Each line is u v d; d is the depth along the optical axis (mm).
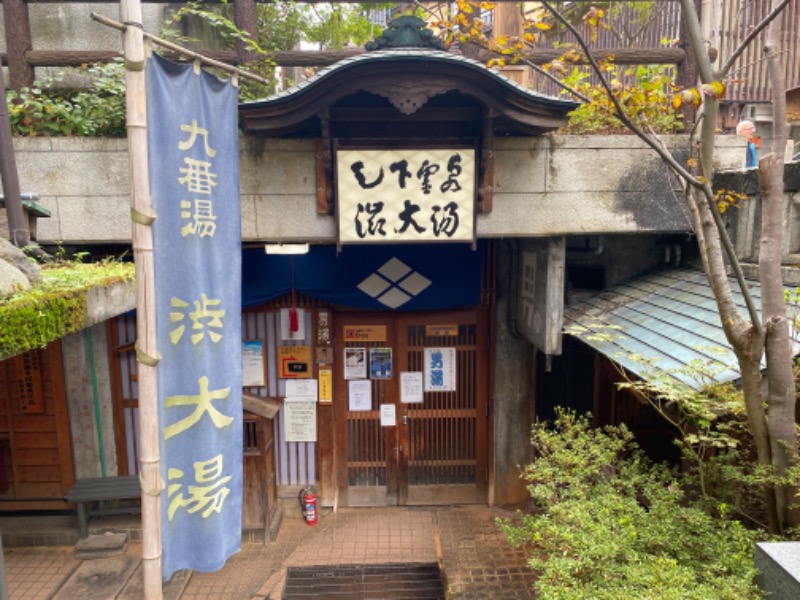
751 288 5297
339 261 7340
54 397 7250
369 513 8125
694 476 4473
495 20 7246
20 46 6039
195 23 7453
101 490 7102
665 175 6059
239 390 4152
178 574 6617
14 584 6367
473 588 6078
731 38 8094
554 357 8133
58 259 5801
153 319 3164
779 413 3654
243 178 5793
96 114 5910
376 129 5707
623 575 3557
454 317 7992
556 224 6082
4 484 7352
